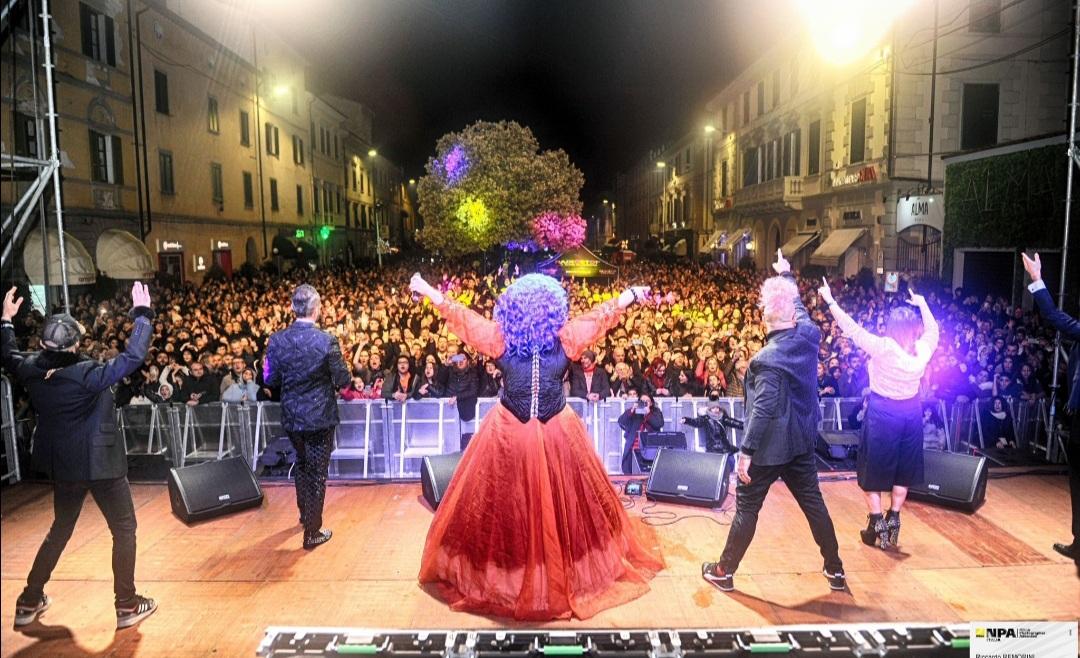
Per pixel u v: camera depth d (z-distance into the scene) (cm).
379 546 555
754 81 3969
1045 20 2302
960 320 1482
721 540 563
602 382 986
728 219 4500
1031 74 2322
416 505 643
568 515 452
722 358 1097
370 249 6244
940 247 2172
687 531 582
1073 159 804
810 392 458
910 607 459
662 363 1089
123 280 2123
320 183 4744
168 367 1030
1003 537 568
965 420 902
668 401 841
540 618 436
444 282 2639
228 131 3131
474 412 814
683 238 5678
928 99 2358
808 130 3183
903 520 603
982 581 494
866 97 2594
